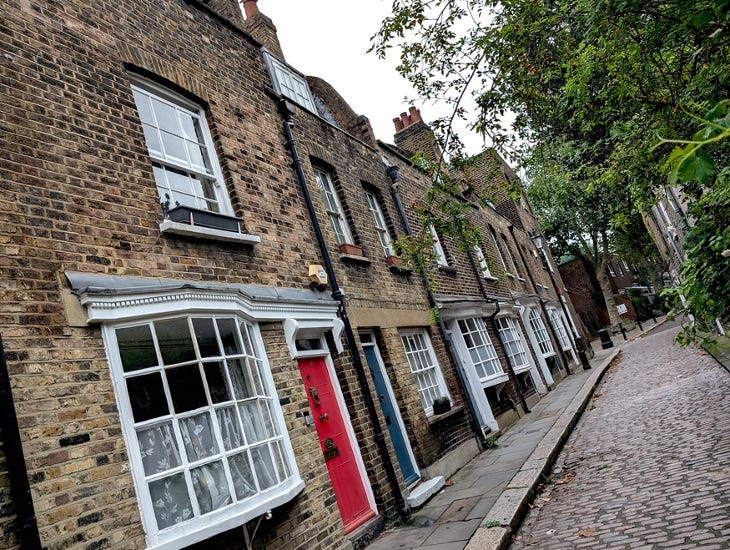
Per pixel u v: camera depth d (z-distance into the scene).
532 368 16.27
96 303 4.06
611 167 6.48
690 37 3.90
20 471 3.23
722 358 11.70
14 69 4.38
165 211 5.22
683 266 4.62
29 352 3.61
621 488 5.69
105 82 5.16
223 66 7.16
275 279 6.34
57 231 4.16
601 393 13.77
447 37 5.41
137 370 4.19
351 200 9.32
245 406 4.97
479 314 12.95
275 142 7.62
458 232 7.02
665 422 8.20
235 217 5.92
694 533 3.99
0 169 3.96
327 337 7.21
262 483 4.77
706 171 1.40
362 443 6.92
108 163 4.83
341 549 5.48
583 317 44.09
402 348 8.92
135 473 3.87
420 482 7.82
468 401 10.41
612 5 3.78
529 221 27.34
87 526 3.46
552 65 5.33
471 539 5.12
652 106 4.64
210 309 4.89
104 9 5.52
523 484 6.58
